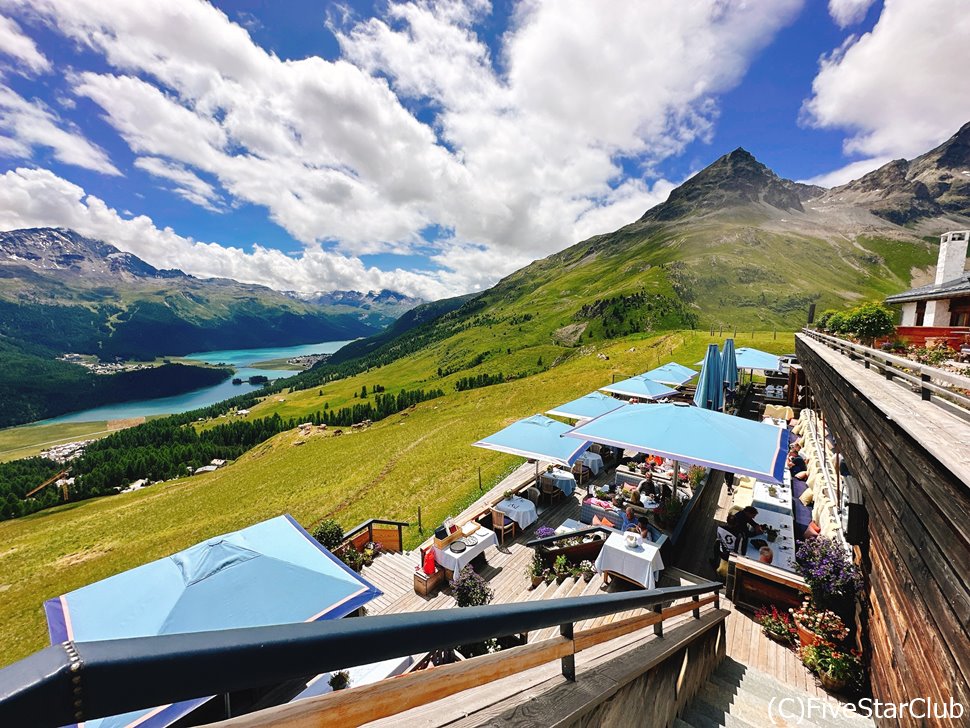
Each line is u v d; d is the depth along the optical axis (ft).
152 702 2.56
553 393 177.06
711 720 15.20
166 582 24.18
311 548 28.91
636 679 10.71
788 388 76.43
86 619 22.21
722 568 29.50
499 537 42.27
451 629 5.15
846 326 56.85
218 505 139.13
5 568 117.50
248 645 3.23
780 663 22.65
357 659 4.08
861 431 21.44
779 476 26.66
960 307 63.36
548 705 7.23
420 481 92.48
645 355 217.77
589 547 34.53
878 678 17.63
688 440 30.94
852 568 22.84
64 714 2.07
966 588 10.38
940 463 11.57
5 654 71.51
